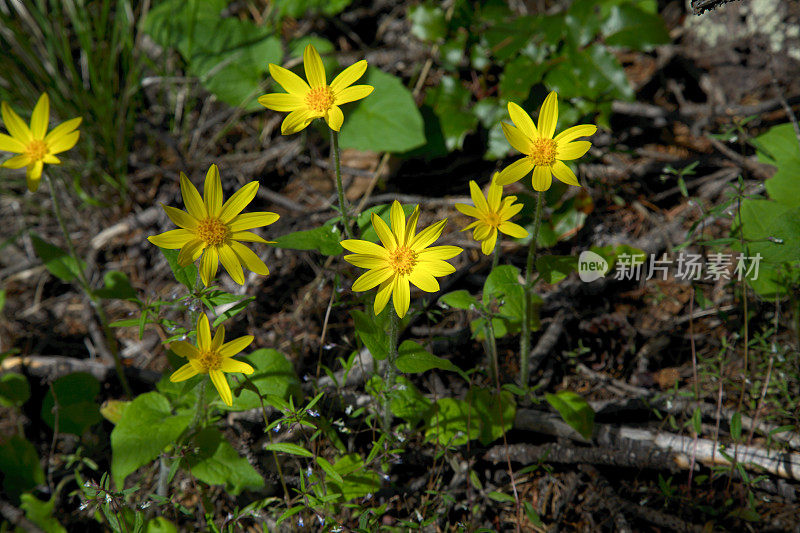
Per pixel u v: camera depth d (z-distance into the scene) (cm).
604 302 289
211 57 356
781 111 336
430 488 221
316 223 325
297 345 282
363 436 249
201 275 181
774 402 227
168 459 223
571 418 224
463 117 331
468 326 274
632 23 313
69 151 343
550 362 269
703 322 276
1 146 199
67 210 345
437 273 174
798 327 239
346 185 347
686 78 371
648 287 292
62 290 317
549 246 302
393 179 350
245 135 374
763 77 349
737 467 206
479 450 240
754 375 248
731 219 297
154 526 200
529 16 335
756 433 228
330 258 309
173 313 293
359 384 258
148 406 220
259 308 299
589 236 307
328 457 240
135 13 386
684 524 207
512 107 187
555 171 183
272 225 326
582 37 318
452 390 261
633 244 299
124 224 331
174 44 359
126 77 353
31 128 201
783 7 337
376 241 216
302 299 300
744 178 313
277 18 373
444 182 346
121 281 251
